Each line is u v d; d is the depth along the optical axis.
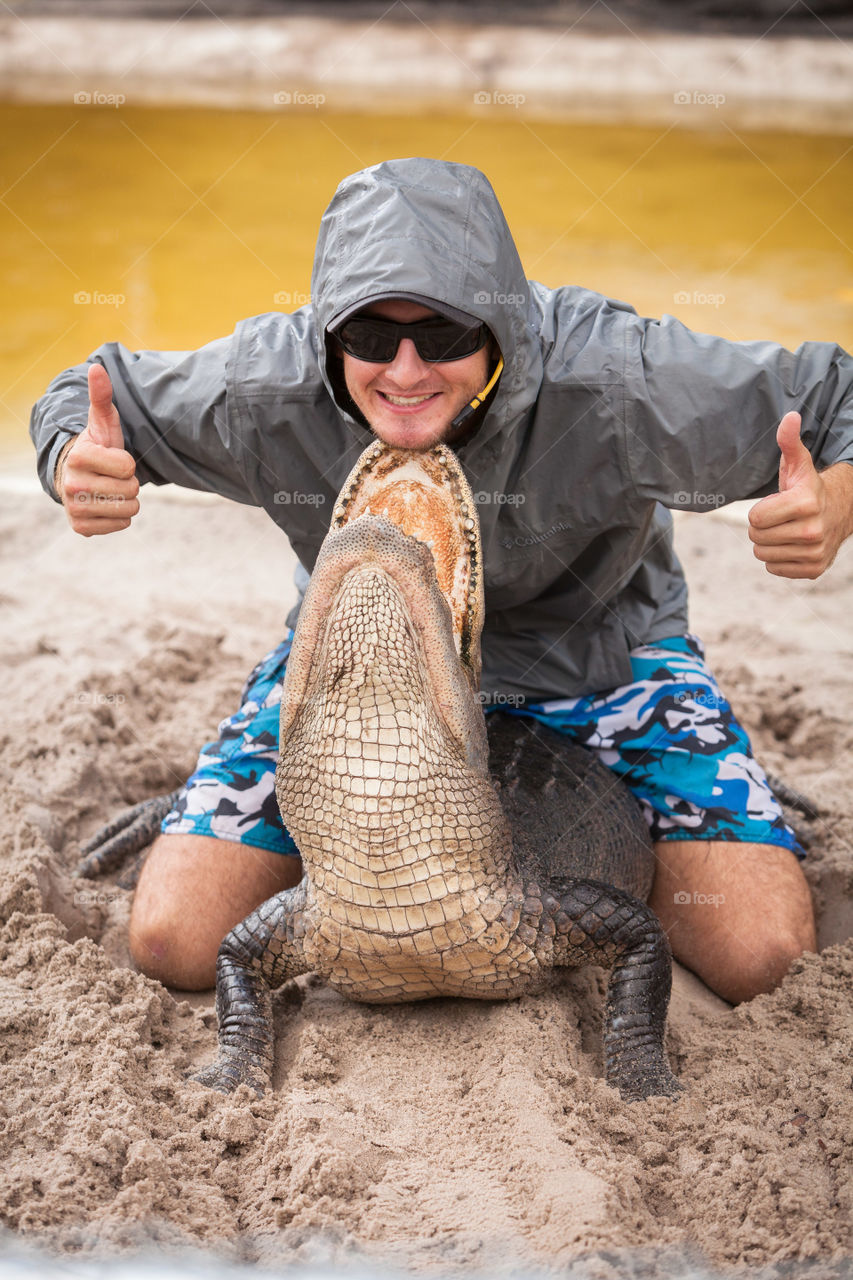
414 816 2.95
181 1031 3.50
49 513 7.60
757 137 19.89
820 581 6.90
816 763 5.10
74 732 5.00
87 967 3.57
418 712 2.94
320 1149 2.78
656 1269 2.51
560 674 4.13
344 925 3.10
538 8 25.89
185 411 3.72
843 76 23.06
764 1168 2.80
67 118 21.19
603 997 3.61
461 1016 3.40
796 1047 3.33
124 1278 2.47
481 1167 2.80
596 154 18.42
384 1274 2.50
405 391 3.15
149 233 13.45
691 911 3.88
